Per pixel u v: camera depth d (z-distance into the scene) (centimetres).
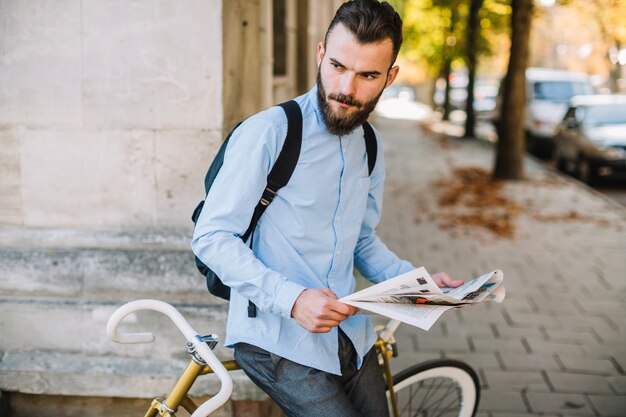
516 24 1043
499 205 888
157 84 273
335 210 188
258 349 188
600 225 782
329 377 186
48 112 278
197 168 278
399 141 1728
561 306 501
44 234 285
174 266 280
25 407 288
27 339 286
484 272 592
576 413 340
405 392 307
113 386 277
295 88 577
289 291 167
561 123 1302
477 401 261
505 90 1075
